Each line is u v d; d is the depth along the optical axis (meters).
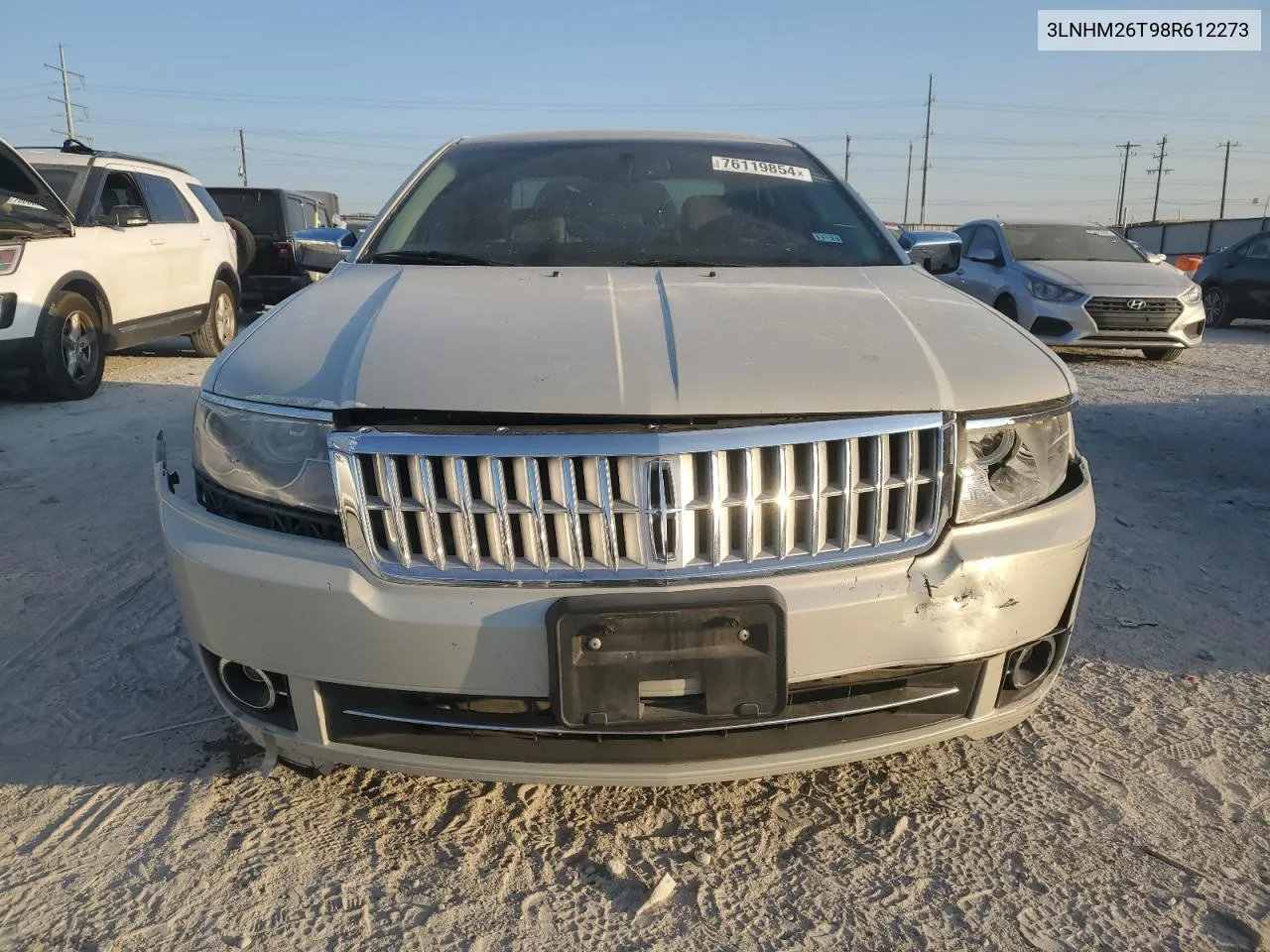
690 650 1.82
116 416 6.51
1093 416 6.84
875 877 2.09
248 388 2.04
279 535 1.96
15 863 2.10
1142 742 2.59
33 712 2.71
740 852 2.17
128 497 4.68
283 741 2.06
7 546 3.99
